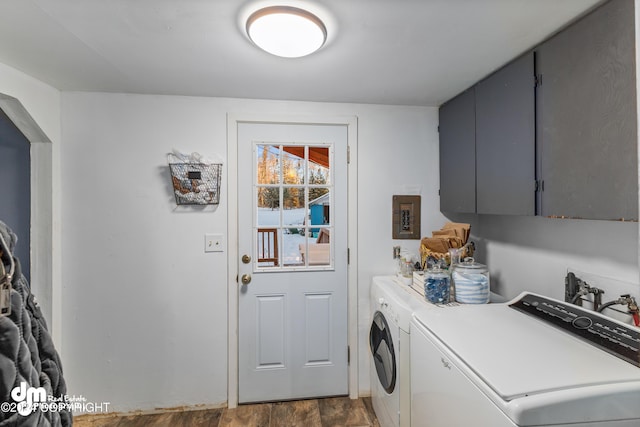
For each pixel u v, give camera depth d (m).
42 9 1.05
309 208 2.10
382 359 1.69
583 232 1.34
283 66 1.52
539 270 1.60
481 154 1.65
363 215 2.12
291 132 2.06
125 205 1.90
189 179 1.92
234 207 1.99
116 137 1.89
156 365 1.94
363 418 1.90
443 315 1.27
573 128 1.08
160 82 1.72
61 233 1.84
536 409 0.72
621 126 0.91
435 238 1.79
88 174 1.87
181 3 1.03
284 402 2.07
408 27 1.17
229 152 1.98
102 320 1.89
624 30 0.90
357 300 2.11
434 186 2.17
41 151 1.78
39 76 1.63
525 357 0.91
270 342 2.07
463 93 1.85
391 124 2.13
